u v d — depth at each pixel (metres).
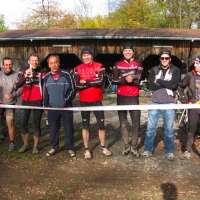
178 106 6.42
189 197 4.98
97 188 5.31
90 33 20.67
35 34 20.66
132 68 6.55
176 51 20.00
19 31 23.11
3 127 8.17
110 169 6.16
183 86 6.89
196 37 19.33
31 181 5.61
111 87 20.12
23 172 6.02
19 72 6.84
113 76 6.65
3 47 20.33
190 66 19.91
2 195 5.08
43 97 6.76
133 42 19.94
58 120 6.83
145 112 12.17
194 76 6.73
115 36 19.28
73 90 6.67
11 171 6.07
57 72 6.64
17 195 5.08
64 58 24.94
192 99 6.74
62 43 20.00
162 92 6.54
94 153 7.10
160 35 19.78
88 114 6.71
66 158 6.75
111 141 8.10
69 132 6.76
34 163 6.46
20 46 20.19
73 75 6.63
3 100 7.05
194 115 6.63
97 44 19.97
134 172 6.00
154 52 19.98
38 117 6.89
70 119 6.75
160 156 6.89
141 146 7.59
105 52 20.02
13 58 20.28
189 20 40.19
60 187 5.36
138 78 6.57
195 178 5.72
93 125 9.82
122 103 6.66
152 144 6.83
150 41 19.91
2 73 7.04
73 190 5.24
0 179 5.70
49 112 6.77
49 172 6.02
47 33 21.12
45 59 20.14
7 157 6.79
